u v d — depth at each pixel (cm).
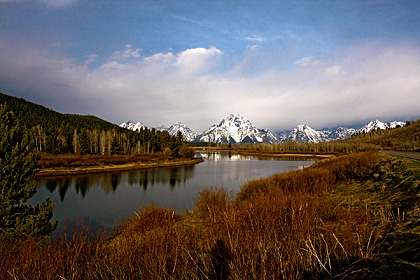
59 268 426
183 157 7681
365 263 326
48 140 7375
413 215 507
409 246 346
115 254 498
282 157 9888
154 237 524
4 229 980
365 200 852
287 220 554
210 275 377
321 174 1566
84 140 8269
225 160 8156
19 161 1077
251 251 386
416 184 768
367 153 2248
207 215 904
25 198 1062
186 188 2878
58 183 3331
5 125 1095
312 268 334
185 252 454
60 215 1856
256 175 3962
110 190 2845
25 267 419
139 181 3481
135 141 10406
